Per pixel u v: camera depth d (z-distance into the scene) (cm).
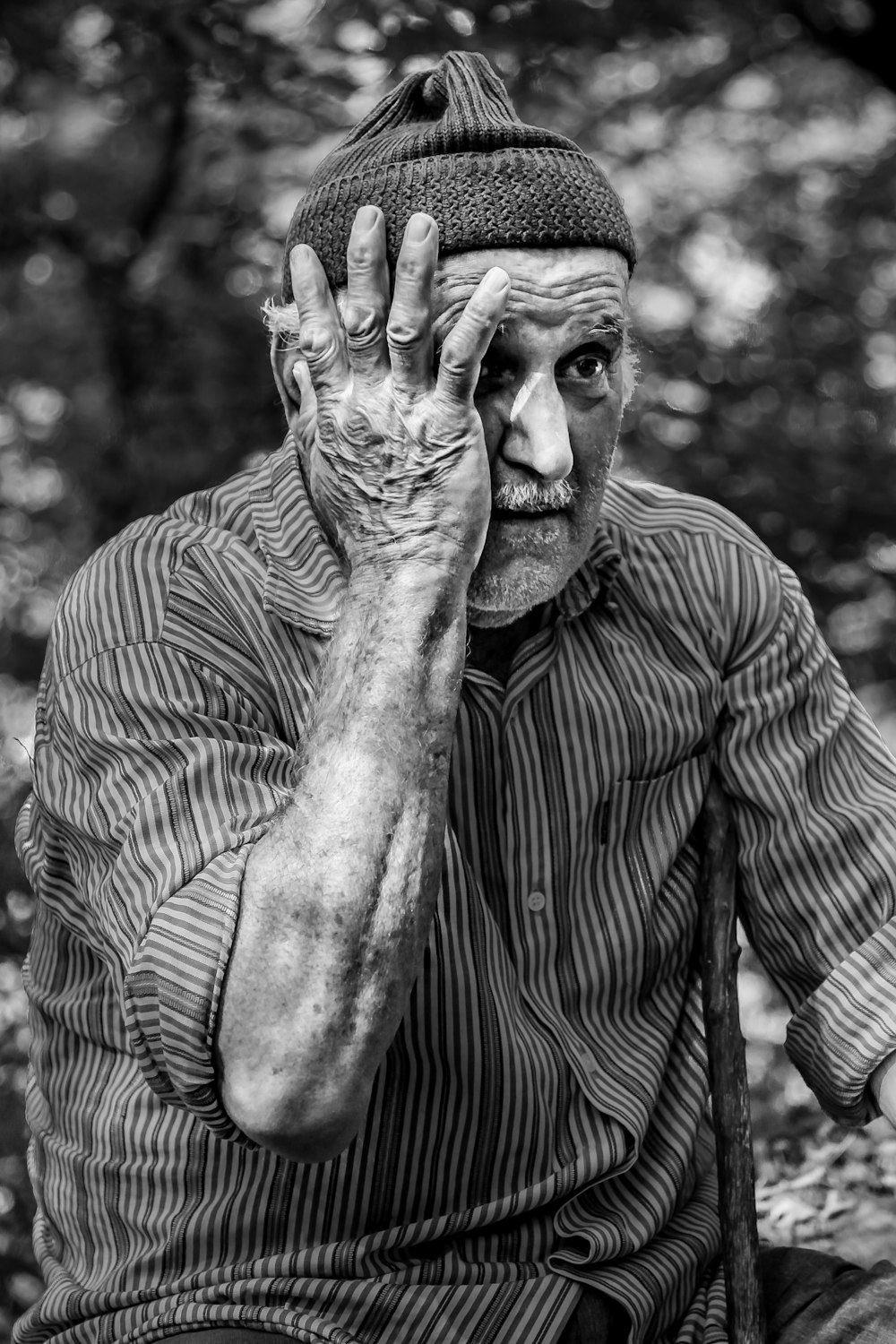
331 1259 162
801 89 692
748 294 636
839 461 579
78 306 696
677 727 182
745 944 351
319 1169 163
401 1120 164
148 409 593
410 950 145
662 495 196
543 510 160
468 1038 166
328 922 141
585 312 158
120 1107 169
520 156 158
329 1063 141
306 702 168
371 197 159
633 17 515
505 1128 167
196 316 614
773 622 188
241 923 143
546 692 177
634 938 179
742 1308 171
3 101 601
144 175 676
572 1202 172
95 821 159
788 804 186
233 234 629
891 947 182
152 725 160
